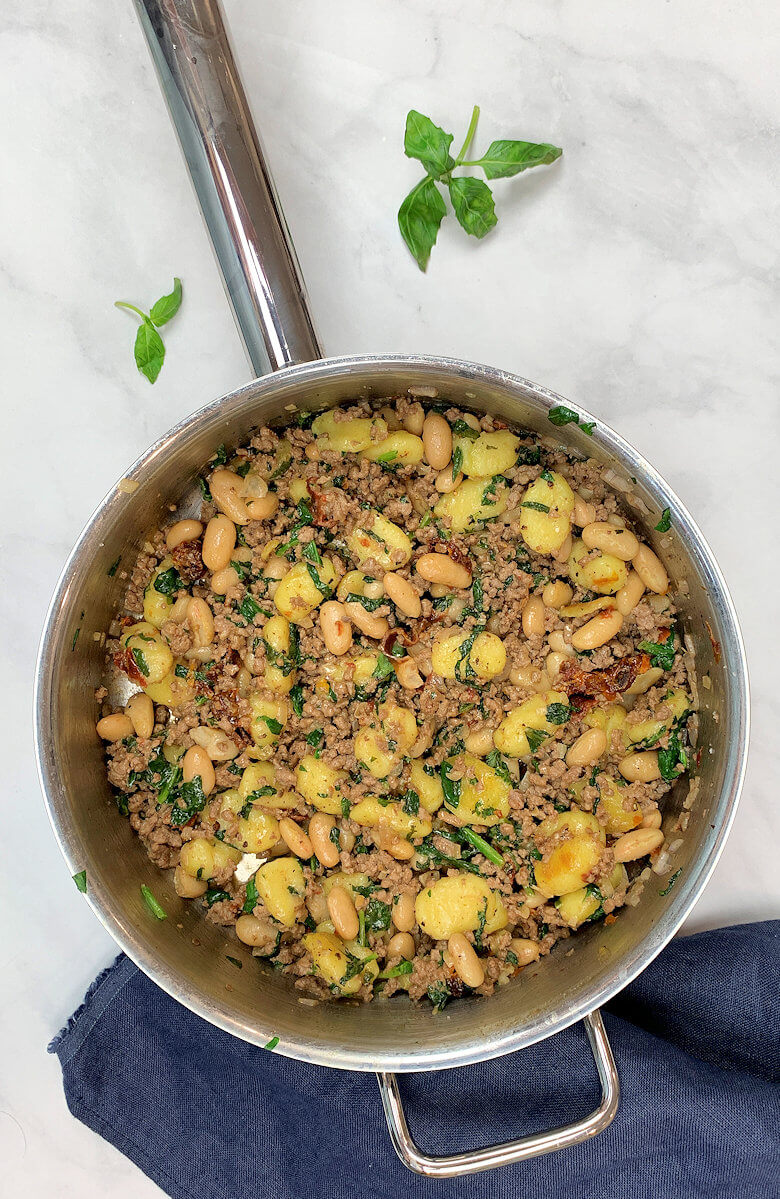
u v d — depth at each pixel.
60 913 0.71
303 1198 0.70
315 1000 0.64
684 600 0.63
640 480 0.60
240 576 0.65
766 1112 0.67
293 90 0.68
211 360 0.69
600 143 0.68
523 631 0.64
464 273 0.69
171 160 0.68
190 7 0.61
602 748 0.62
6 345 0.69
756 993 0.69
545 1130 0.66
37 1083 0.72
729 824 0.58
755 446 0.69
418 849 0.65
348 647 0.63
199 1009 0.59
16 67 0.68
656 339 0.69
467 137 0.66
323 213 0.69
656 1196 0.68
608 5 0.67
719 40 0.67
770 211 0.68
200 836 0.65
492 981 0.64
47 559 0.70
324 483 0.65
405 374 0.60
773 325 0.69
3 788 0.71
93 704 0.64
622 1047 0.68
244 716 0.64
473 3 0.67
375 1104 0.69
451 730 0.65
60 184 0.68
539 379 0.69
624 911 0.64
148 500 0.63
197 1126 0.70
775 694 0.70
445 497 0.64
